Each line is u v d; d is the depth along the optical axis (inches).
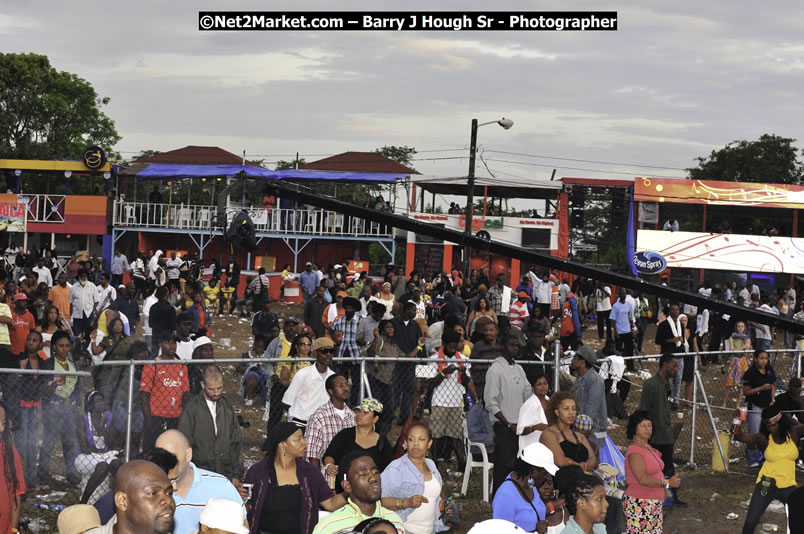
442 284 1141.7
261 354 615.8
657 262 1588.3
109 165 1656.0
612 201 1616.6
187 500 255.4
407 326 553.6
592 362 440.8
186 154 1743.4
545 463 274.4
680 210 1611.7
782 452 374.9
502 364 409.7
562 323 860.0
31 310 701.9
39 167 1663.4
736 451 576.4
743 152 2581.2
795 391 434.6
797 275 1585.9
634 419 350.6
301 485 275.6
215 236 1612.9
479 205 1706.4
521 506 273.4
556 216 1624.0
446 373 444.1
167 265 1320.1
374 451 333.7
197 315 668.7
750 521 379.2
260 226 1596.9
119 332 507.5
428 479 311.3
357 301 560.7
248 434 529.0
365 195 1736.0
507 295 857.5
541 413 377.1
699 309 949.8
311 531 273.4
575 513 247.1
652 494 346.3
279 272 1541.6
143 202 1679.4
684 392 762.8
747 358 717.3
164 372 388.8
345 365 532.1
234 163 1701.5
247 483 275.3
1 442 271.3
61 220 1651.1
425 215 1636.3
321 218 1611.7
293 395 411.2
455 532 373.4
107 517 245.0
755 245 1587.1
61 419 400.5
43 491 394.0
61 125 2429.9
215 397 334.3
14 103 2332.7
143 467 183.3
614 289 1434.5
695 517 426.9
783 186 1596.9
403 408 513.3
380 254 2485.2
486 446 423.8
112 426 398.9
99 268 1386.6
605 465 342.3
